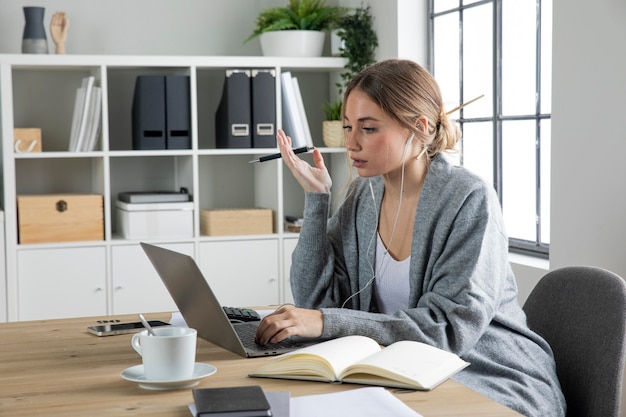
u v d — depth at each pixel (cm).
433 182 177
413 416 111
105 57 372
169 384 125
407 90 172
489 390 154
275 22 400
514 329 169
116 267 376
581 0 257
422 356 134
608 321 162
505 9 325
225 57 385
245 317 182
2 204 385
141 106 379
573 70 262
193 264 144
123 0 405
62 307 371
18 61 362
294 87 393
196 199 385
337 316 153
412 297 175
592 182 255
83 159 407
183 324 179
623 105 241
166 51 413
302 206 435
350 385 128
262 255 394
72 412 115
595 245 255
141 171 416
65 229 371
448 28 365
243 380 132
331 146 407
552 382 162
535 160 310
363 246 190
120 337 167
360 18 403
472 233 167
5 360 148
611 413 158
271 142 394
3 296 363
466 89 354
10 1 392
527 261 299
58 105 402
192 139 384
